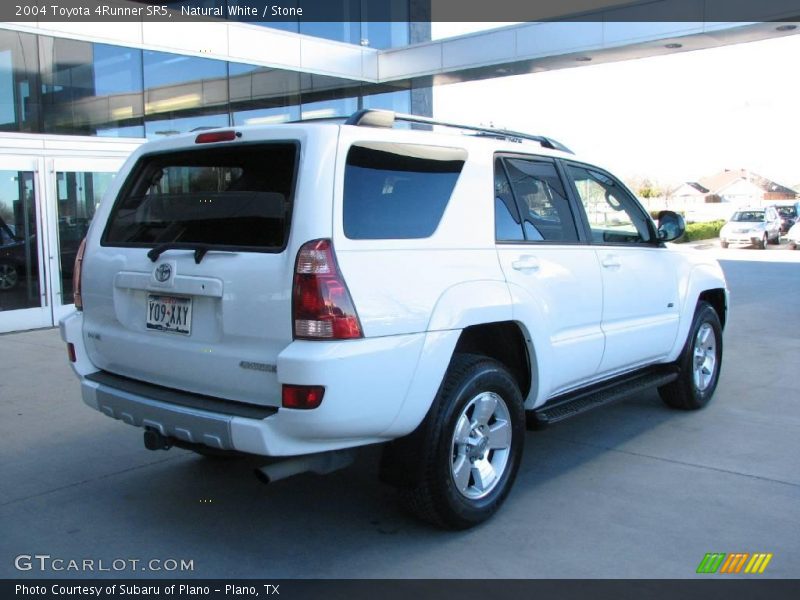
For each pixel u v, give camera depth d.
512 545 3.75
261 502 4.32
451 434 3.70
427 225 3.71
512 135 4.79
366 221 3.44
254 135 3.60
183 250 3.63
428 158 3.84
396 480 3.68
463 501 3.82
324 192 3.29
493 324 4.05
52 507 4.25
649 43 12.79
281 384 3.19
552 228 4.59
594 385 5.10
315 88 14.15
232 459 5.05
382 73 15.36
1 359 8.15
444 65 14.69
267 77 13.18
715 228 34.94
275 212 3.40
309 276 3.18
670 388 6.05
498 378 3.96
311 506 4.27
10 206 9.90
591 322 4.71
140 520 4.08
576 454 5.12
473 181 4.02
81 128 10.64
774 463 4.91
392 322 3.38
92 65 10.69
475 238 3.94
